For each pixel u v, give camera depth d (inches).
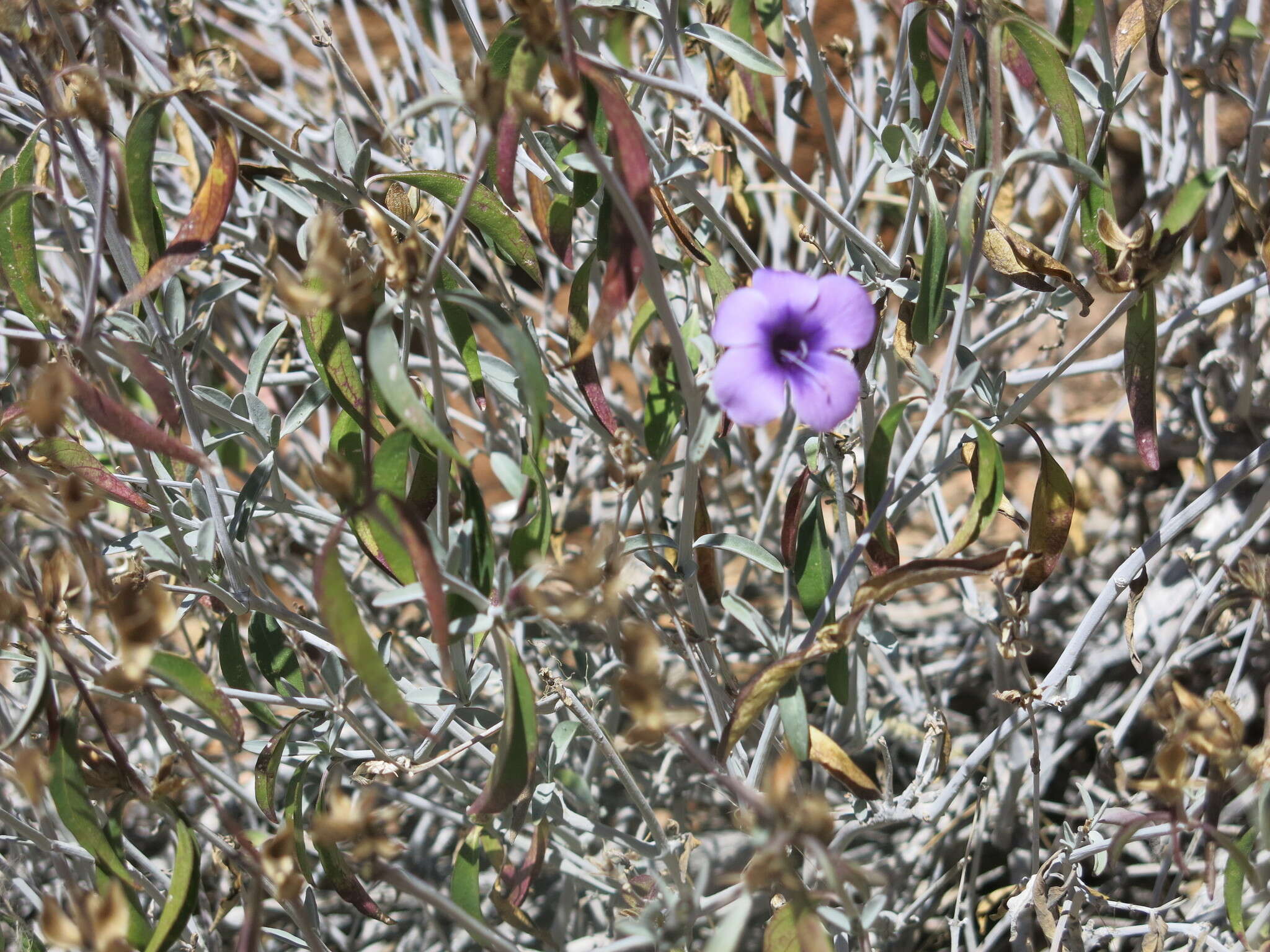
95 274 18.4
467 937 24.7
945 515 25.0
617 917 21.8
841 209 24.1
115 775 19.1
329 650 20.4
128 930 19.1
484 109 17.0
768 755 21.0
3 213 19.7
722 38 19.9
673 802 25.4
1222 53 25.0
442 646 17.6
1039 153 18.5
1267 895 19.8
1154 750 25.8
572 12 19.0
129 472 25.0
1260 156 23.7
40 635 18.2
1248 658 25.2
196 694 18.6
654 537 19.9
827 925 20.5
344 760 21.1
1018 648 19.5
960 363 20.2
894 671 26.6
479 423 26.4
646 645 17.6
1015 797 23.9
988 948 21.5
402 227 19.7
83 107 18.1
